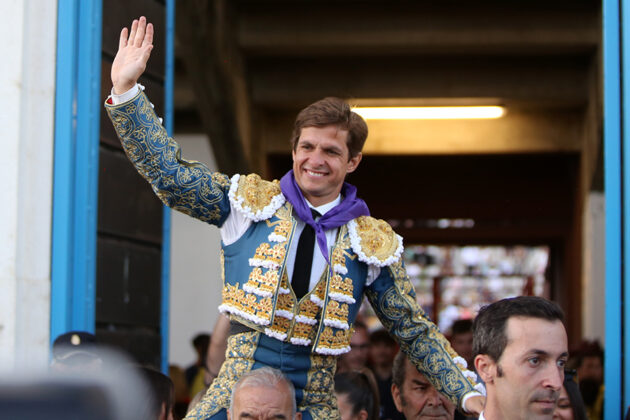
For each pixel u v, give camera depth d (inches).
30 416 22.4
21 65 189.2
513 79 546.6
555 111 607.8
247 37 506.0
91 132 195.2
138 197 221.9
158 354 231.1
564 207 698.8
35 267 187.3
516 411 105.6
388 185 701.3
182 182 119.0
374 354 304.8
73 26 194.5
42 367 24.0
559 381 105.3
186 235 551.2
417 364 130.9
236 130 521.7
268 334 119.5
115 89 116.0
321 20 499.8
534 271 844.6
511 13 495.2
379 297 130.0
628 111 188.9
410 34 498.0
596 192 575.5
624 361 186.2
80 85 195.5
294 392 118.6
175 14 442.3
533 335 105.0
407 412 175.3
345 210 124.4
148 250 227.3
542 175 687.1
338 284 122.8
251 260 120.6
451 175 697.0
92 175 194.9
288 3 498.9
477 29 497.0
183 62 485.1
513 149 616.1
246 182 123.5
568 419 155.6
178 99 511.5
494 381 107.6
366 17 498.9
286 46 506.0
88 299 192.2
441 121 625.0
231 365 122.6
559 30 494.3
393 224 750.5
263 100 553.0
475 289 850.1
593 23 493.0
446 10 494.3
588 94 546.9
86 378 23.5
